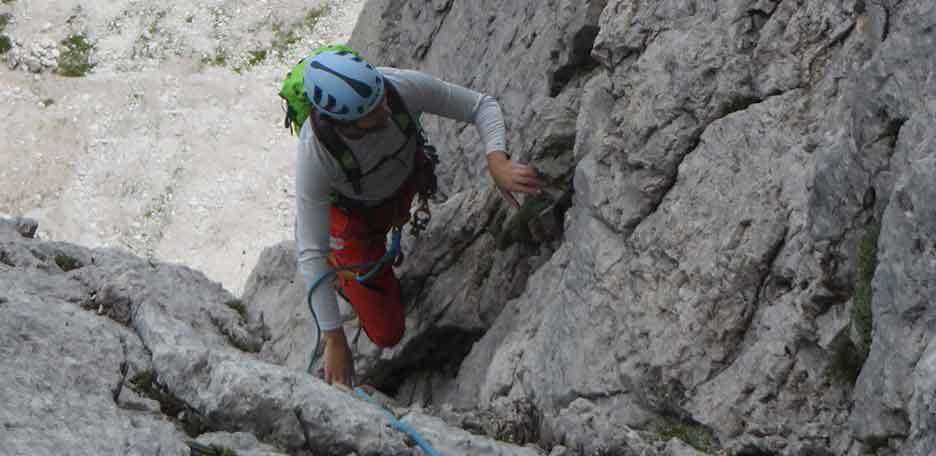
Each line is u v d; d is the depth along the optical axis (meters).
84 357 3.41
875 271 3.14
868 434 3.15
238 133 15.71
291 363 5.46
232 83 16.31
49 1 17.31
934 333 2.93
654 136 4.30
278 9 17.20
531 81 6.03
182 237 14.57
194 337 4.04
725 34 4.19
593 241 4.55
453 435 3.30
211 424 3.22
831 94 3.79
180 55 16.70
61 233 14.70
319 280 4.45
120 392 3.29
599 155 4.60
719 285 3.86
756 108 4.00
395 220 4.97
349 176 4.33
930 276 2.92
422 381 5.91
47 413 2.94
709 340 3.86
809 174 3.69
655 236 4.18
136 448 2.86
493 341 5.30
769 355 3.62
